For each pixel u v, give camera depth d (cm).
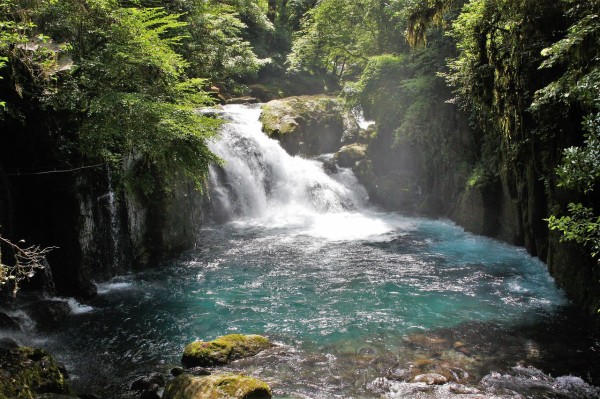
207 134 934
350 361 700
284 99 2088
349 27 2317
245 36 2784
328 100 2103
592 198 791
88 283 942
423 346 745
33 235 903
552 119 871
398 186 1756
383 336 783
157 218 1142
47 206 901
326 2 2303
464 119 1453
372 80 1795
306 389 621
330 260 1186
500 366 677
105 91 827
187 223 1245
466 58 1170
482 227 1357
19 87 769
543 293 942
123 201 1049
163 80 927
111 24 870
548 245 1020
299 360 703
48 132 856
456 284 1011
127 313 877
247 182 1677
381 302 924
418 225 1524
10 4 772
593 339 753
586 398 596
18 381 556
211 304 920
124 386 644
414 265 1141
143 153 1004
